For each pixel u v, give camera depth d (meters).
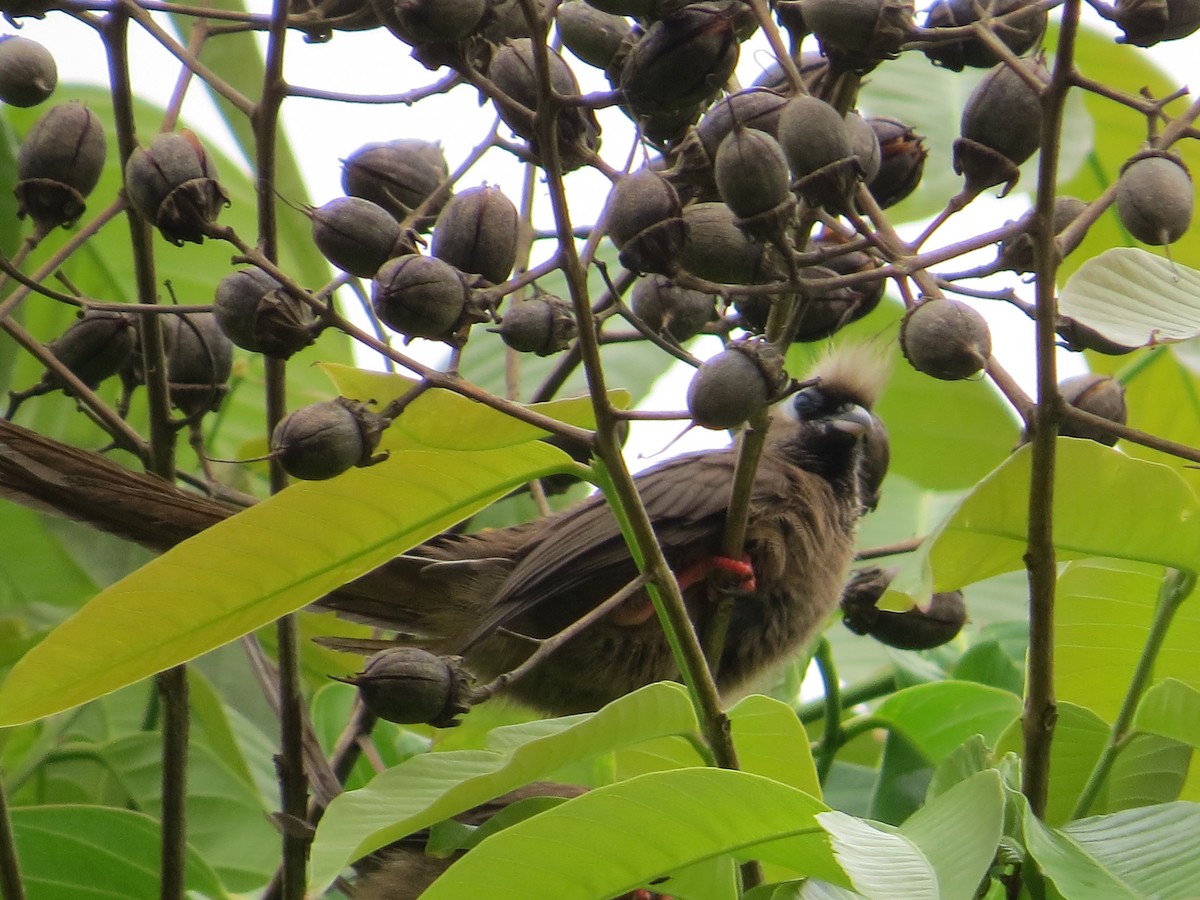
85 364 6.90
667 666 8.58
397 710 4.88
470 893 4.81
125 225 10.06
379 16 5.11
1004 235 4.77
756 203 4.72
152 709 8.66
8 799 7.93
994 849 4.30
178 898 6.47
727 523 5.99
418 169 6.44
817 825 4.68
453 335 4.76
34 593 9.38
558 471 5.41
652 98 5.05
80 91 10.16
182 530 6.45
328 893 8.12
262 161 5.86
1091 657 6.72
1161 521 5.54
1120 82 10.23
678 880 5.23
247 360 10.20
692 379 4.91
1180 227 5.01
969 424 10.48
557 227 4.70
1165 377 10.11
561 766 5.04
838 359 9.88
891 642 7.81
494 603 8.09
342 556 5.59
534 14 4.66
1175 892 4.71
